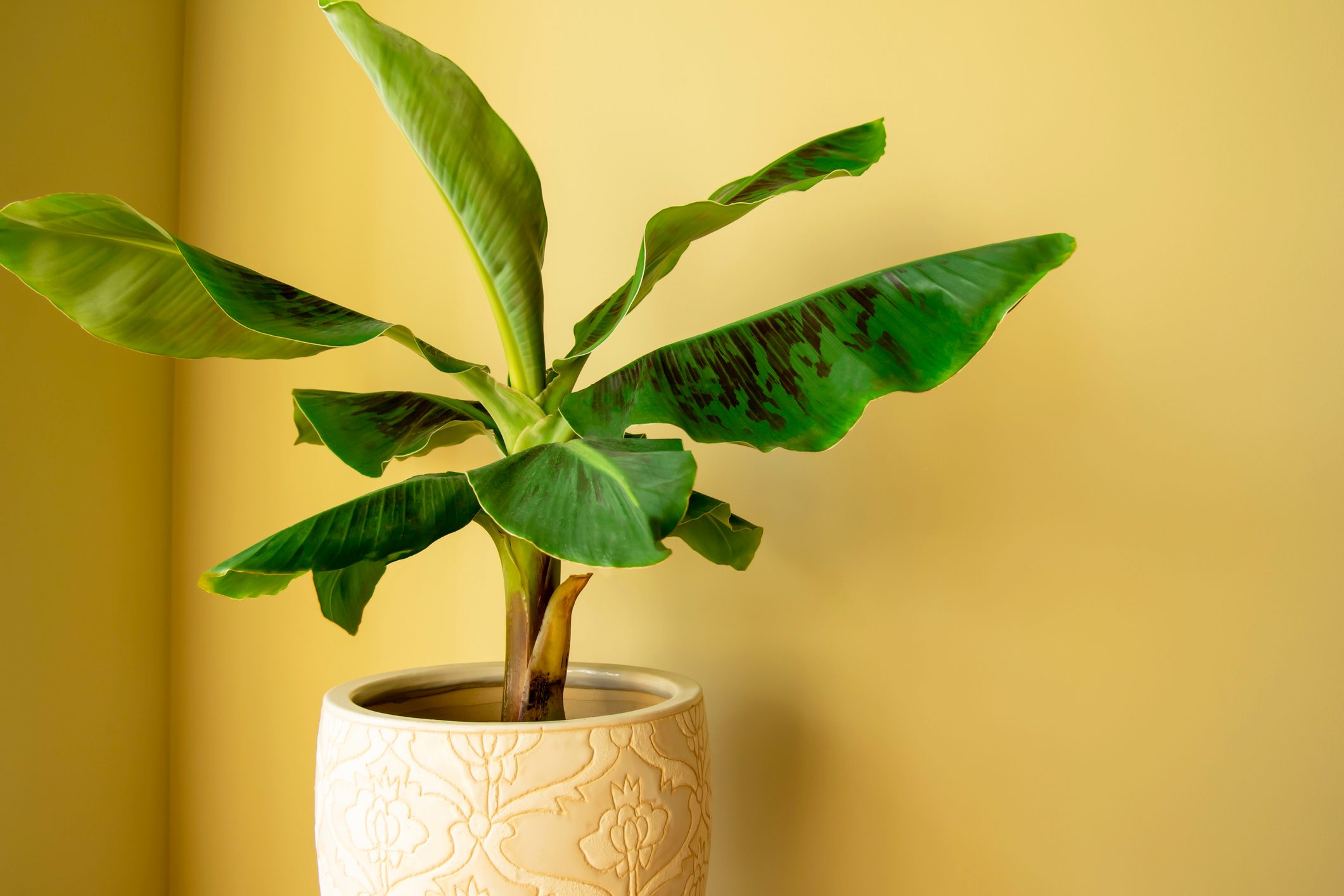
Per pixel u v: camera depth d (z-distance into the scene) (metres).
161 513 2.15
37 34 1.93
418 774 1.36
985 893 1.66
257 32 2.16
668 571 1.82
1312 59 1.58
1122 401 1.63
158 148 2.18
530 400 1.50
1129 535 1.63
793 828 1.74
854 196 1.75
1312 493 1.57
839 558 1.74
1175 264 1.62
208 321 1.53
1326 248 1.57
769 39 1.80
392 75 1.39
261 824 2.03
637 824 1.38
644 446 1.37
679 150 1.83
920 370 1.34
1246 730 1.58
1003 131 1.68
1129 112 1.64
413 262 1.97
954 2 1.71
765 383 1.37
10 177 1.89
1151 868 1.61
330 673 1.99
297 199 2.08
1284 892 1.56
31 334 1.92
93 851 1.99
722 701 1.78
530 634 1.49
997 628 1.67
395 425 1.54
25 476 1.91
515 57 1.94
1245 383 1.59
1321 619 1.56
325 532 1.36
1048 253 1.36
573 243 1.89
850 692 1.72
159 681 2.14
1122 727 1.62
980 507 1.68
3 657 1.88
